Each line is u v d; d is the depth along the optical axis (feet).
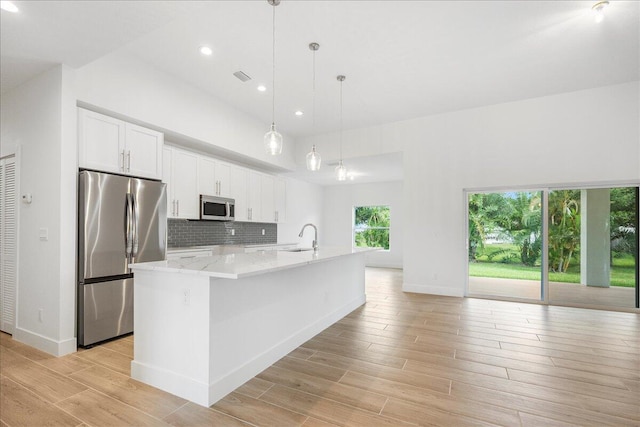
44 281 9.34
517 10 8.70
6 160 10.94
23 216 10.16
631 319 12.39
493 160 15.69
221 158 17.39
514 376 7.63
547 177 14.65
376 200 29.50
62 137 9.06
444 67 11.88
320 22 9.23
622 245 13.98
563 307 14.29
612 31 9.60
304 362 8.44
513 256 15.79
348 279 13.50
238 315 7.27
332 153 19.85
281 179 21.81
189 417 5.99
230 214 16.57
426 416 6.03
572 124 14.20
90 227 9.50
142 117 11.43
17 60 8.96
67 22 7.39
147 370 7.24
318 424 5.78
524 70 12.14
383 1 8.35
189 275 6.71
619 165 13.42
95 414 6.08
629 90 13.29
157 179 11.91
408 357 8.76
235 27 9.49
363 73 12.34
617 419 5.94
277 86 13.50
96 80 10.06
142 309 7.41
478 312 13.39
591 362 8.42
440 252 16.85
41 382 7.32
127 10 7.06
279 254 10.41
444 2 8.38
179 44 10.41
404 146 17.71
